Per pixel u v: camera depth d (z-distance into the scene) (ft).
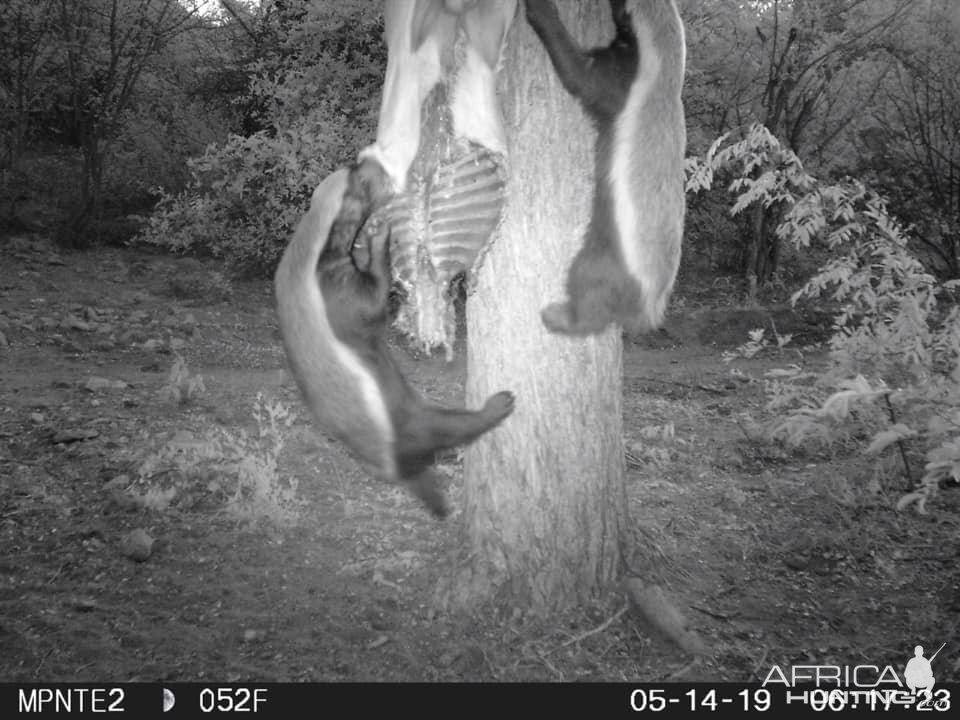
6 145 34.04
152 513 11.68
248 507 11.74
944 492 12.90
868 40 27.96
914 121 29.68
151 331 22.22
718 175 28.32
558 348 9.39
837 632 9.84
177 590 10.21
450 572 10.03
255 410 15.99
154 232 27.30
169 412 15.70
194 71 35.70
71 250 31.22
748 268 29.86
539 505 9.66
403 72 7.16
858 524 11.95
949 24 27.55
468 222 7.34
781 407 16.39
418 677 8.95
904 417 12.31
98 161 32.53
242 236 26.96
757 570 10.91
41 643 9.34
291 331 7.06
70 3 32.63
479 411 7.20
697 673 9.11
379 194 7.10
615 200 7.63
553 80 8.64
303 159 23.22
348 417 6.99
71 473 12.81
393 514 11.91
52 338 20.83
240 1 35.50
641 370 21.18
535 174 8.82
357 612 9.82
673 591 10.19
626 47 7.82
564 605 9.71
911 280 12.00
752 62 29.19
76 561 10.69
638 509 12.19
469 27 7.26
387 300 7.16
